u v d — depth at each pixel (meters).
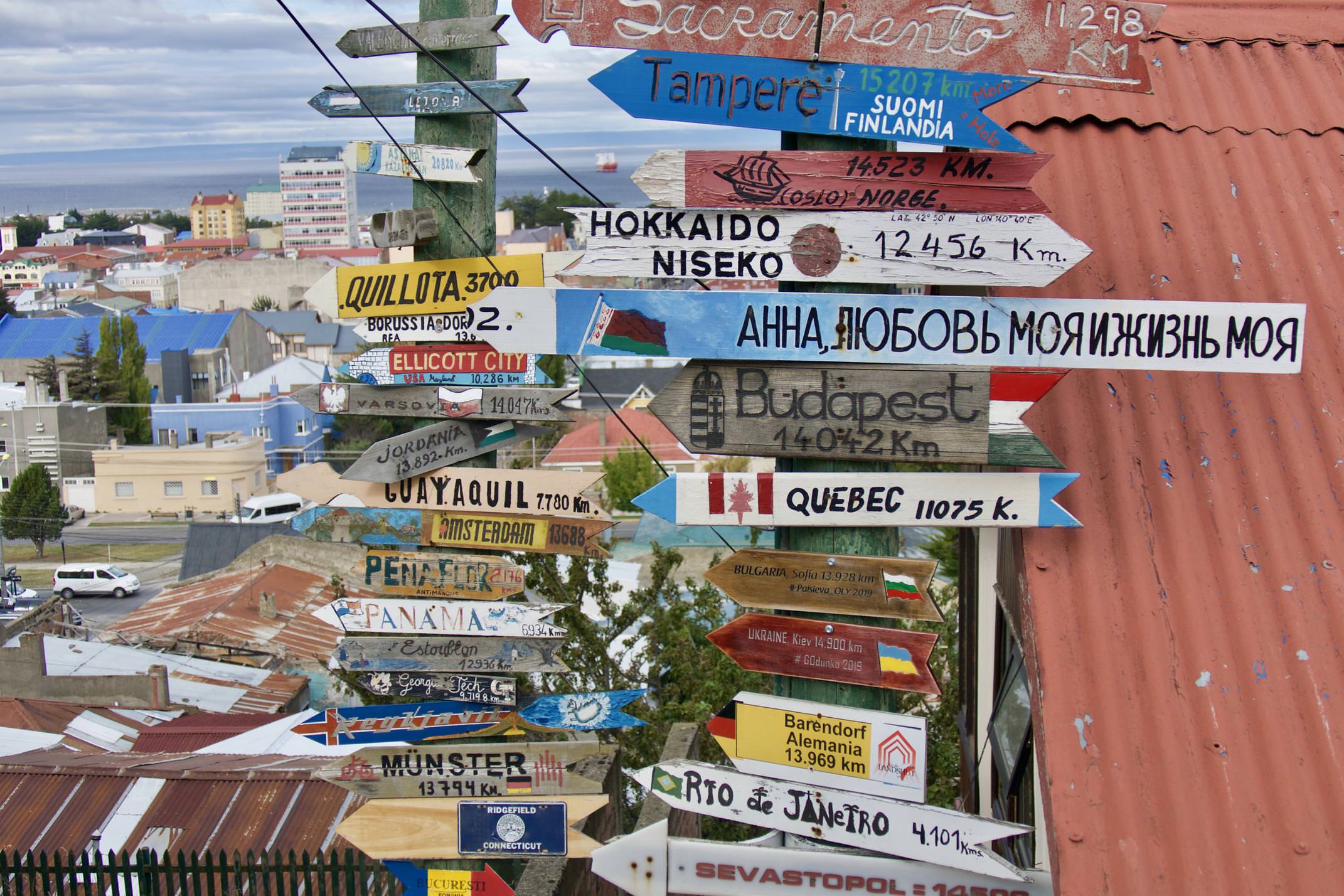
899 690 4.65
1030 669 4.57
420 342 5.78
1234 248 5.74
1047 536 4.80
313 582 29.83
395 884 7.32
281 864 7.34
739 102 4.56
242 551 36.72
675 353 4.67
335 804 11.03
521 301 4.74
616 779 8.28
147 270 168.88
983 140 4.43
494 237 5.87
